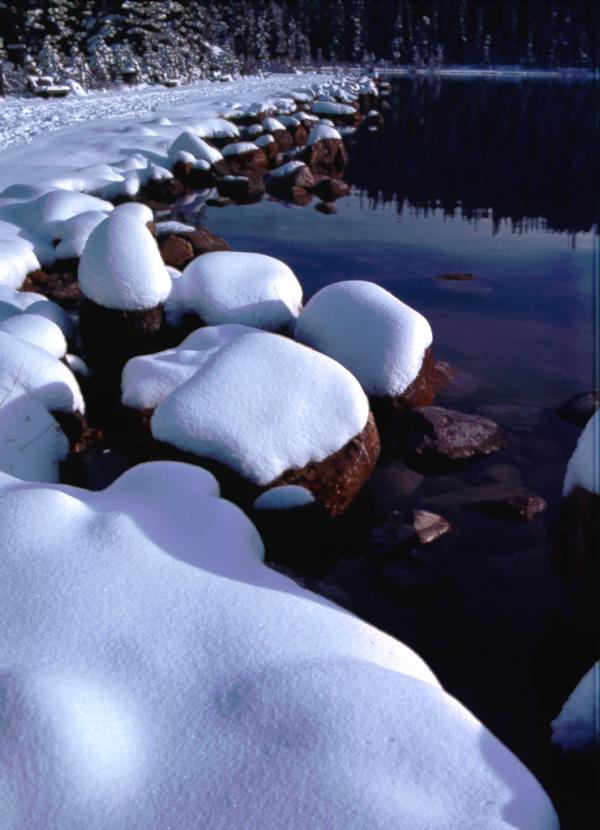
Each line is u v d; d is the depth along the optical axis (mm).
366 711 2623
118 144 19156
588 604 4059
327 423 4898
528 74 81375
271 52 77875
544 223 14953
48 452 5199
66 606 3031
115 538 3432
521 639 4090
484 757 2553
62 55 39344
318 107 32000
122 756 2438
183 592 3186
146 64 44688
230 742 2510
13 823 2234
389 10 90750
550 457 5941
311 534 4621
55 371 5590
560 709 3635
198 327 6906
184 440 4625
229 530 3812
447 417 6020
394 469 5676
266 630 3025
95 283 6785
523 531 4996
